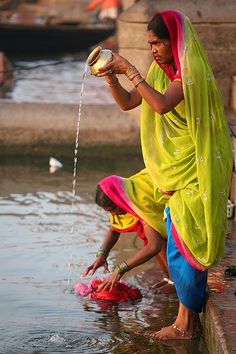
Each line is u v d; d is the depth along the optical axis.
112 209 10.34
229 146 9.14
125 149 18.14
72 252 12.42
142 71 17.30
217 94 8.98
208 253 8.96
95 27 39.50
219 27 16.59
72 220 13.95
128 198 10.19
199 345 9.28
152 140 9.32
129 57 17.38
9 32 38.75
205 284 9.34
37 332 9.66
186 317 9.45
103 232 13.37
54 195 15.41
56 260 12.07
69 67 33.75
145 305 10.46
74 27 39.31
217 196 8.97
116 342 9.41
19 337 9.54
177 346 9.27
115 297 10.57
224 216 9.10
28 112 18.20
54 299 10.63
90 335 9.60
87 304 10.49
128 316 10.12
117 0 44.59
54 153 18.17
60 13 48.75
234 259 10.66
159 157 9.29
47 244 12.74
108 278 10.23
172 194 9.25
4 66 28.53
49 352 9.18
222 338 8.29
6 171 17.08
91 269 10.66
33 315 10.14
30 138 18.12
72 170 17.22
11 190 15.70
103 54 8.95
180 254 9.20
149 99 8.73
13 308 10.34
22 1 50.62
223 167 9.02
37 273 11.55
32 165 17.58
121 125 18.05
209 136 8.90
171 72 9.05
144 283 11.16
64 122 18.08
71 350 9.24
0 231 13.31
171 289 10.84
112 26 40.47
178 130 9.12
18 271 11.61
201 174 8.91
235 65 16.70
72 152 18.16
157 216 10.12
